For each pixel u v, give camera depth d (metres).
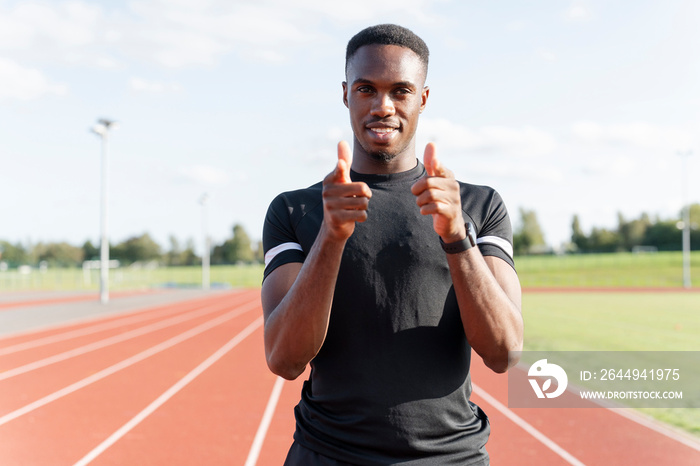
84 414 6.44
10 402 6.96
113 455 5.12
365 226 1.40
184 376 8.58
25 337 13.18
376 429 1.32
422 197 1.17
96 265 55.12
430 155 1.18
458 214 1.20
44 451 5.22
